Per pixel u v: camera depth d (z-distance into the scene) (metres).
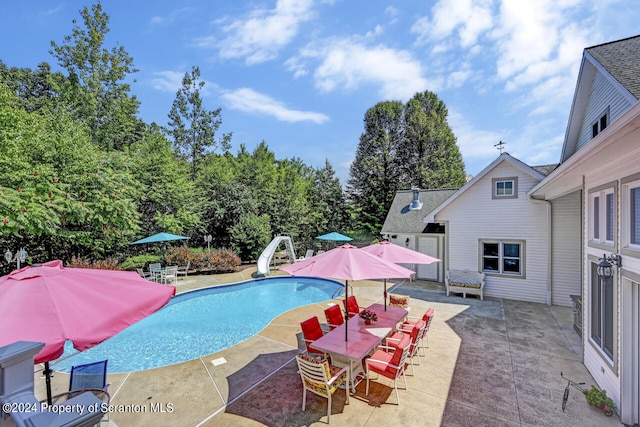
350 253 6.46
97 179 14.38
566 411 5.48
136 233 19.30
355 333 6.77
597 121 9.91
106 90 28.12
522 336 8.88
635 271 4.81
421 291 14.23
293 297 15.07
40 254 15.70
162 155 21.16
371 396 5.93
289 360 7.48
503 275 13.09
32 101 27.30
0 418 2.58
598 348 6.24
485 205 13.50
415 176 33.56
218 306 13.70
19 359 2.61
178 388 6.27
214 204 23.86
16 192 11.11
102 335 3.07
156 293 3.91
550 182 8.26
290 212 26.86
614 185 5.57
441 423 5.16
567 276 11.99
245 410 5.52
